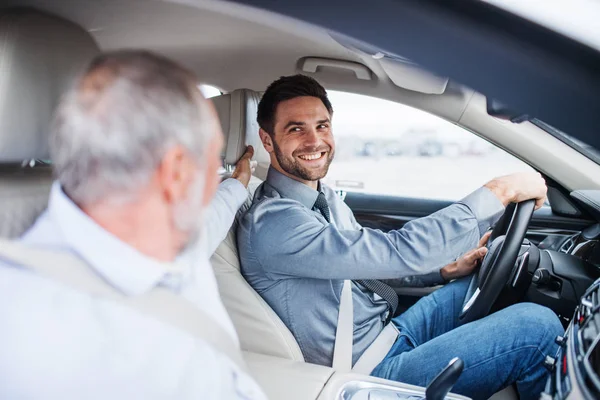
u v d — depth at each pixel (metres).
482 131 1.86
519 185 1.32
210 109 0.55
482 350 1.30
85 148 0.49
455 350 1.32
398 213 2.37
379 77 1.85
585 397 0.70
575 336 0.83
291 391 1.16
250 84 2.02
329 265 1.33
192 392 0.55
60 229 0.53
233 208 1.36
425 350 1.36
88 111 0.49
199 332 0.57
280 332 1.38
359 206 2.38
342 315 1.42
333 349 1.41
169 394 0.53
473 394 1.31
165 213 0.53
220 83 2.02
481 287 1.41
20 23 0.87
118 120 0.48
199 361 0.56
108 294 0.52
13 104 0.87
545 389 0.90
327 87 1.95
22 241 0.55
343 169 2.73
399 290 1.94
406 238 1.30
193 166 0.53
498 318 1.33
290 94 1.47
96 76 0.51
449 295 1.65
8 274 0.51
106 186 0.50
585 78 0.48
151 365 0.52
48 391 0.48
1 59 0.86
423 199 2.37
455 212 1.31
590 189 1.85
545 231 2.00
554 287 1.58
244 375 0.62
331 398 1.14
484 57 0.49
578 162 1.85
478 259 1.69
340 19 0.50
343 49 1.65
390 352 1.50
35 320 0.49
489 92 0.50
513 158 1.88
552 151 1.85
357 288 1.50
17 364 0.48
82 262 0.52
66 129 0.49
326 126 1.51
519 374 1.29
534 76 0.49
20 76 0.87
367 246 1.31
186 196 0.54
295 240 1.36
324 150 1.50
